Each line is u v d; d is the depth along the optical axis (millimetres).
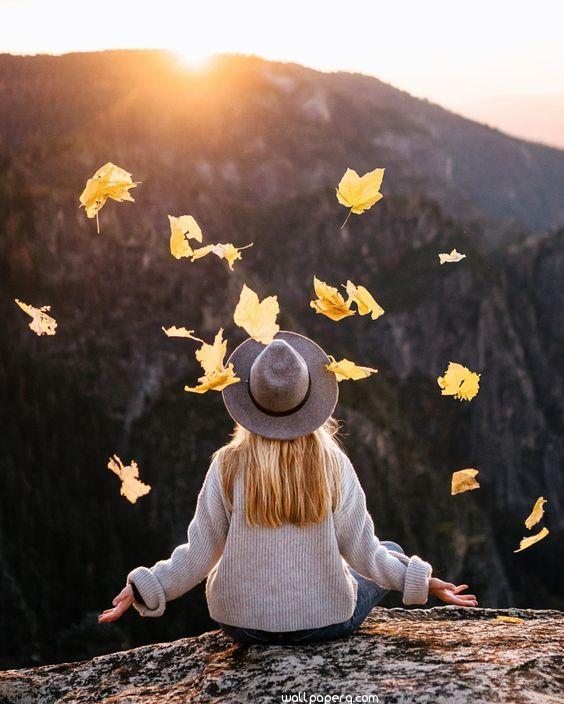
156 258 91875
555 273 136375
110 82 134375
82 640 60406
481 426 117875
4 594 59906
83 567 65062
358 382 96250
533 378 131875
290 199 127000
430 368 118938
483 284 122250
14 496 66188
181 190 113500
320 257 122562
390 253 126062
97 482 74938
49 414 77188
